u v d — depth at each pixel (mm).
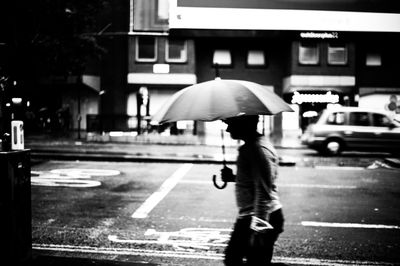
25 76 15688
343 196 9375
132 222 7027
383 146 17453
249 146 3473
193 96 3387
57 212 7672
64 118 29094
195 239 6082
